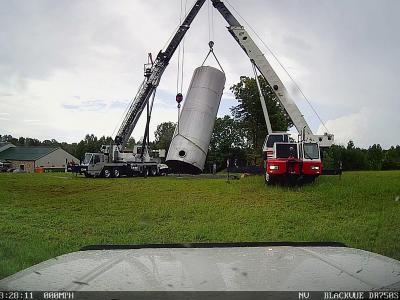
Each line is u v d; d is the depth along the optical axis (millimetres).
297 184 18547
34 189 20094
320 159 18188
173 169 26562
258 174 22922
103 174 33062
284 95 22266
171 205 13727
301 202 14023
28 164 81562
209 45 26172
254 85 42594
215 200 14984
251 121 44438
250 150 48156
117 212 12422
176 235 8906
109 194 17406
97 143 92625
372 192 15391
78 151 93000
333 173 21141
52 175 35500
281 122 30297
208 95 25641
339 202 13664
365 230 8883
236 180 23750
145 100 31969
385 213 11031
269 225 9922
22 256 6352
